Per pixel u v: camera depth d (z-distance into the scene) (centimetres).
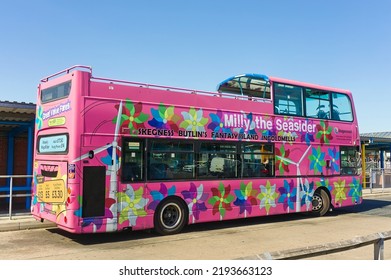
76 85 837
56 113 897
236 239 930
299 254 433
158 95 955
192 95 1017
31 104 1119
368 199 1975
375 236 524
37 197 952
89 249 807
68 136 839
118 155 876
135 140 909
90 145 838
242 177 1098
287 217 1313
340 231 1051
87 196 827
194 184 1001
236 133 1092
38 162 959
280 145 1191
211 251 802
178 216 979
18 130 1384
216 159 1049
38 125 977
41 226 1034
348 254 790
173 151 970
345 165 1386
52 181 884
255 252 795
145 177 918
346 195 1374
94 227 831
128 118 898
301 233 1017
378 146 2703
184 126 993
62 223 836
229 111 1084
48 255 749
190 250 809
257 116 1144
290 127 1222
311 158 1274
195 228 1080
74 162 818
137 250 803
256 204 1121
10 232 975
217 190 1042
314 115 1298
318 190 1309
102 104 862
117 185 871
